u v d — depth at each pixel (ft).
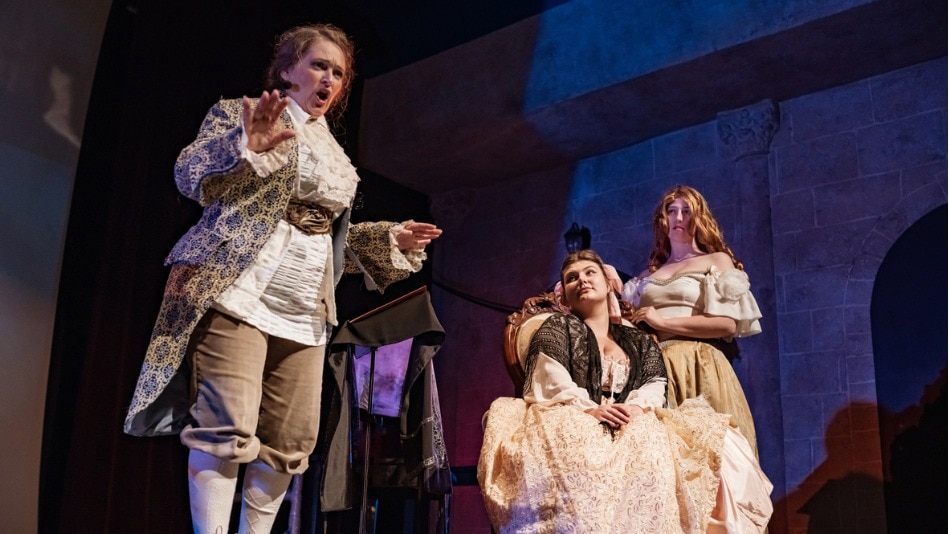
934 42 18.16
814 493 18.30
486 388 23.88
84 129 14.61
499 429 8.57
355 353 9.50
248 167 5.99
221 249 6.08
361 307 21.25
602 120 21.74
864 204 19.21
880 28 17.63
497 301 24.50
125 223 14.73
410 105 23.48
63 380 13.82
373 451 9.59
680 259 12.18
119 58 15.58
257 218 6.16
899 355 18.16
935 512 16.98
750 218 20.34
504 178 25.23
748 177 20.61
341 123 21.77
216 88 16.89
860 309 18.74
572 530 7.39
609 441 8.00
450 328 25.08
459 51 23.04
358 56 21.91
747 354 19.66
